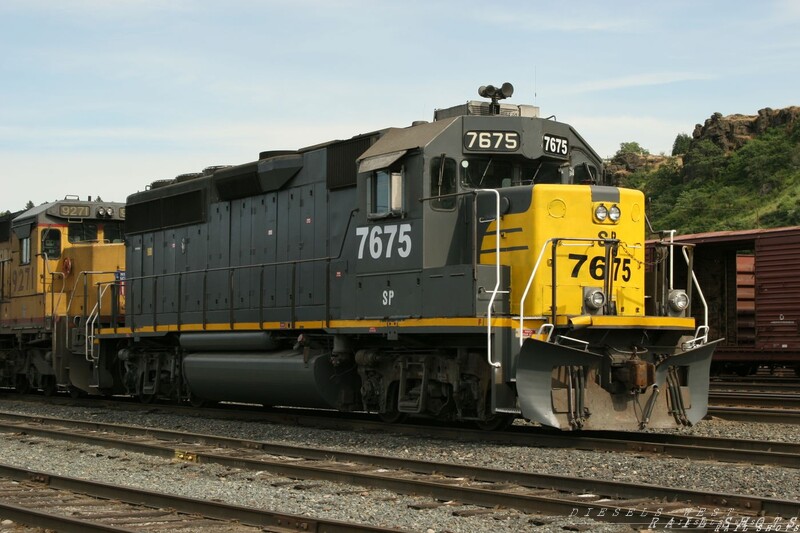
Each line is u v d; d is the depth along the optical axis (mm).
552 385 10805
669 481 8578
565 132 12242
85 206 20781
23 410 18000
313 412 16031
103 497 8336
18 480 9266
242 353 15211
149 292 17750
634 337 11320
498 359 10688
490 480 8742
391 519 7234
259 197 15266
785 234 22609
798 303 22312
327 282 13406
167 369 17312
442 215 11617
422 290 11453
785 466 9250
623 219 11523
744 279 25828
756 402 16578
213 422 14508
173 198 17375
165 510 7633
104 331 18516
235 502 8008
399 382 12508
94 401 19000
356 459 10008
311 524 6691
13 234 21938
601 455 9938
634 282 11617
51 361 20156
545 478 8352
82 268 19516
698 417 11578
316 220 13922
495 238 11461
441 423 13180
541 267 11039
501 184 11922
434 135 11547
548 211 11109
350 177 13172
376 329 12141
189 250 16922
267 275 14859
